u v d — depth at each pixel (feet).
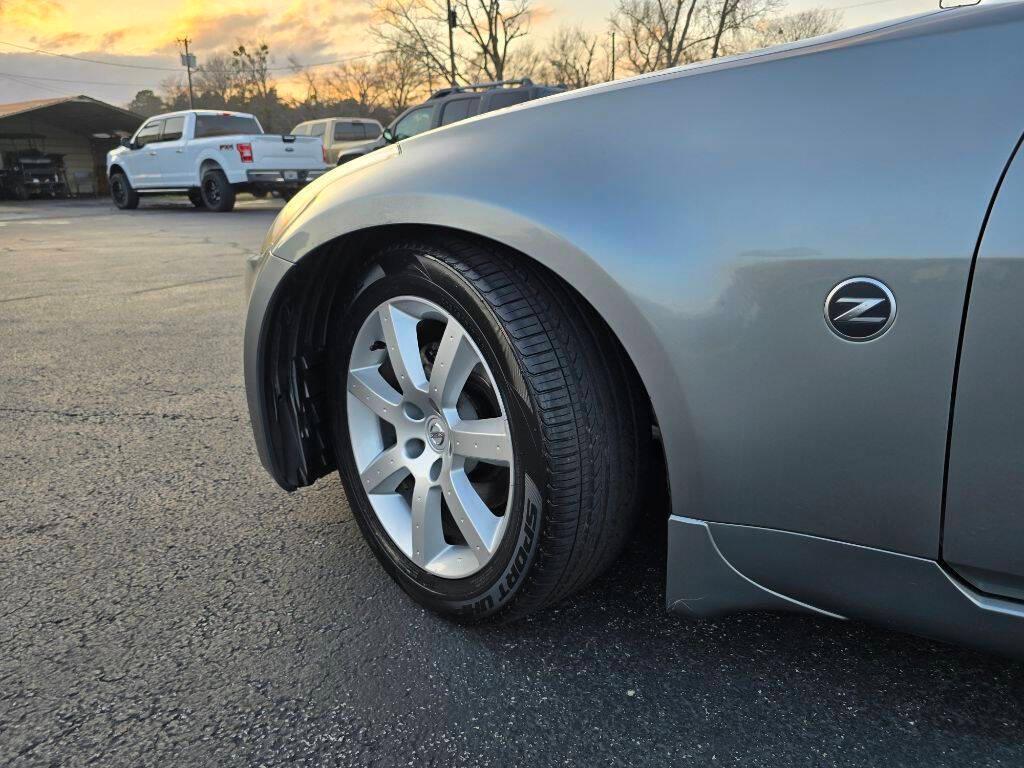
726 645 5.39
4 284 23.95
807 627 5.56
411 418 5.66
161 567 6.72
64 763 4.50
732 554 4.40
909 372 3.64
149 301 20.79
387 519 6.00
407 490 6.17
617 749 4.48
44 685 5.18
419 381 5.45
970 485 3.62
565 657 5.33
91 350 15.15
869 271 3.68
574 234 4.39
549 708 4.84
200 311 19.33
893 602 4.01
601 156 4.54
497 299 4.80
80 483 8.62
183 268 27.45
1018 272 3.36
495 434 5.02
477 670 5.23
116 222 49.73
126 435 10.21
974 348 3.49
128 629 5.81
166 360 14.34
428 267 5.16
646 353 4.26
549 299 4.82
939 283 3.52
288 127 208.33
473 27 134.51
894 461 3.78
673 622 5.67
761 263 3.94
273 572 6.61
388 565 6.02
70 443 9.93
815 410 3.91
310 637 5.65
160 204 71.26
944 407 3.60
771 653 5.29
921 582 3.89
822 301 3.80
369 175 5.62
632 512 5.19
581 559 4.99
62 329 17.17
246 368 6.36
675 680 5.06
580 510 4.79
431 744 4.58
